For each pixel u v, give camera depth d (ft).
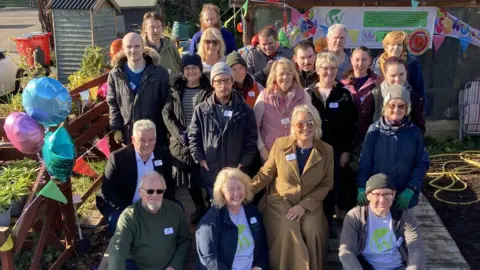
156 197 13.56
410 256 13.34
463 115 26.25
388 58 15.93
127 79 17.34
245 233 14.07
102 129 20.61
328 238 15.47
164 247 14.02
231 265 13.91
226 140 15.52
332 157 15.06
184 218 14.49
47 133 13.93
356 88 17.42
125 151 15.60
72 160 13.53
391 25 25.09
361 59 17.01
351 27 25.23
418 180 14.44
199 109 15.69
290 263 14.42
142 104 17.30
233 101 15.57
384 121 14.73
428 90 26.58
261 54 20.53
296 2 24.71
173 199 16.38
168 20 57.06
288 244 14.28
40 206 14.23
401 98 14.16
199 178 17.10
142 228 13.83
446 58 26.04
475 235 17.71
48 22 47.91
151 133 15.01
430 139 26.84
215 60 18.83
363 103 16.38
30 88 13.57
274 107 15.98
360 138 16.57
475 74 26.12
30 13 96.32
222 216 13.94
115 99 17.71
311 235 14.33
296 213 14.51
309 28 25.14
